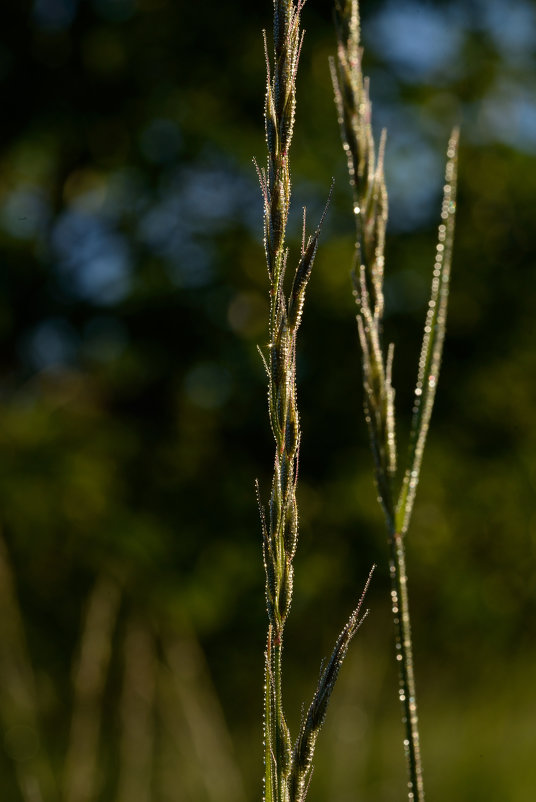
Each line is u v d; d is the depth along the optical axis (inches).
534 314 243.8
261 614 224.7
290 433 23.2
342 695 128.6
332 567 220.4
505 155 253.0
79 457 225.3
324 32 252.8
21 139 265.4
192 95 255.6
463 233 251.1
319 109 244.5
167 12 262.8
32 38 264.7
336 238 243.8
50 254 263.6
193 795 119.6
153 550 212.2
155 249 258.8
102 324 257.0
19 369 262.7
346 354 237.9
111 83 262.4
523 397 237.8
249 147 241.0
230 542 229.8
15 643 111.5
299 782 23.0
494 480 227.5
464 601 205.9
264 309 253.0
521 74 262.5
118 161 260.5
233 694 219.1
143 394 258.1
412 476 26.9
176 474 240.1
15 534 204.5
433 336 27.6
